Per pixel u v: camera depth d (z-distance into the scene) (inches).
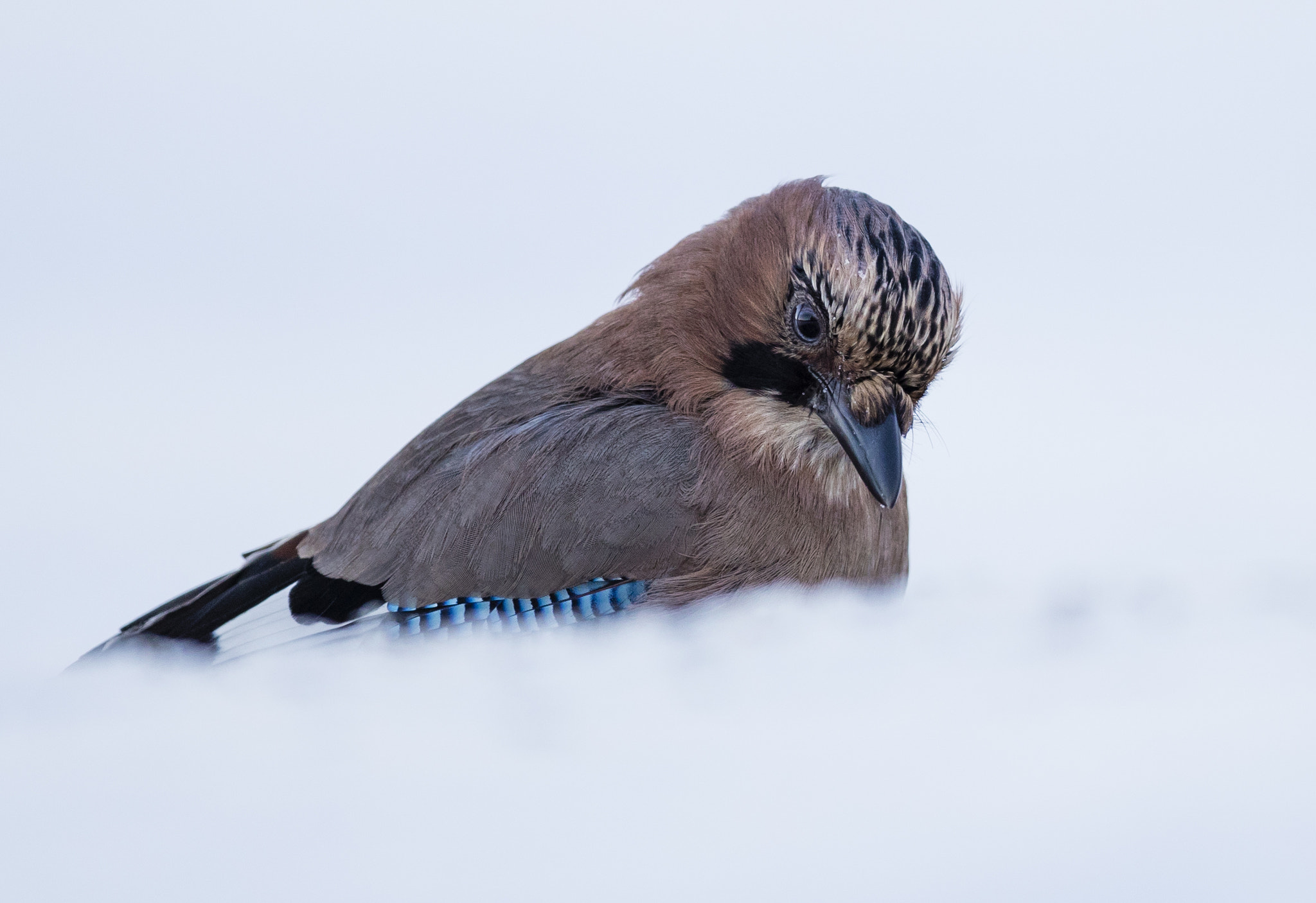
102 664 294.5
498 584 322.3
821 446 317.1
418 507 333.1
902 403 309.7
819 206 307.6
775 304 309.9
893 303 296.8
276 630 333.4
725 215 346.0
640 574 321.4
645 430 327.3
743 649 197.8
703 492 319.6
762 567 320.5
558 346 368.2
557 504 321.7
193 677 225.1
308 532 356.5
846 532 323.6
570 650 230.5
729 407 322.7
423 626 323.9
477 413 356.2
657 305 342.6
